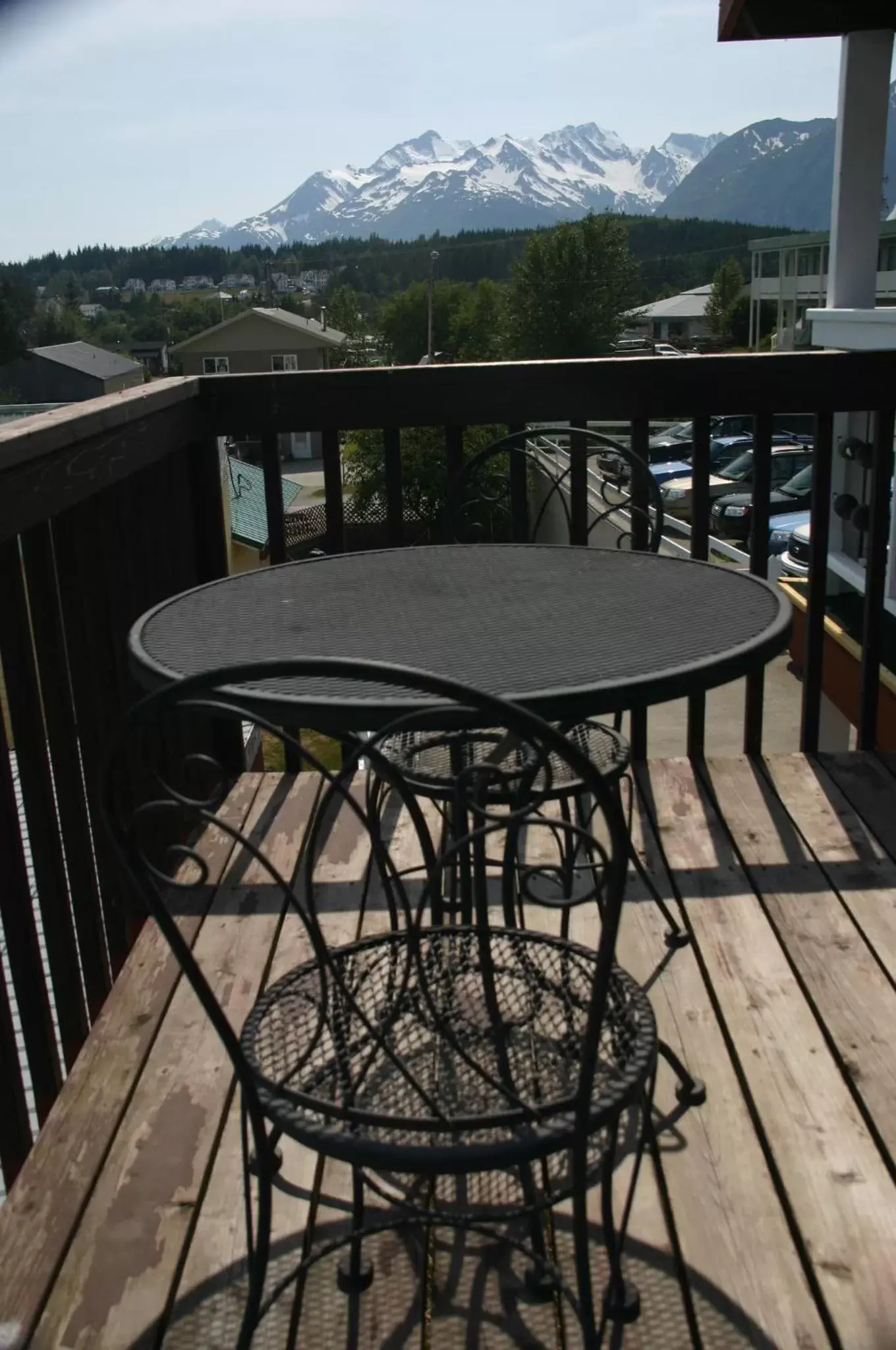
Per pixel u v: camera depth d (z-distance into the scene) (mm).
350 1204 1470
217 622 1641
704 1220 1422
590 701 1242
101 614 2193
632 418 2742
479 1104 1163
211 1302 1335
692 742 2834
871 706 2854
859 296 4887
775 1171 1497
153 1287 1354
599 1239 1399
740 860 2332
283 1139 1605
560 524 15086
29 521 1661
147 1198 1490
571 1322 1301
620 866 986
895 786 2648
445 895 2131
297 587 1849
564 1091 1163
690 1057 1726
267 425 2807
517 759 1767
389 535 2850
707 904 2162
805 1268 1347
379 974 1397
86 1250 1408
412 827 2547
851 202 4805
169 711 1052
